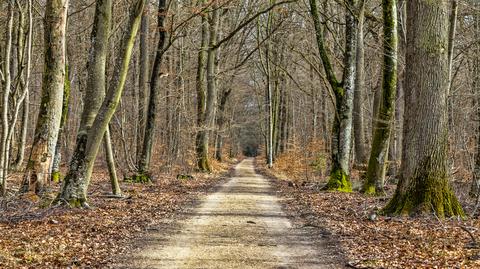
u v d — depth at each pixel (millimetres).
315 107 39406
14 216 11148
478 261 7457
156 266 7543
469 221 10969
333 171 19812
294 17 33750
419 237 9367
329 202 15641
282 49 38719
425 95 11594
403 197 11797
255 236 10133
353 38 19312
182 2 25219
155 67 21500
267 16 37781
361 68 21078
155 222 11664
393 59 17312
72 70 27984
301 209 14672
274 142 47469
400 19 20250
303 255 8398
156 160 31234
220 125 44188
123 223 11117
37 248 8242
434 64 11570
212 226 11297
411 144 11773
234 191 20906
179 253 8453
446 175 11648
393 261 7691
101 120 12680
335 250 8773
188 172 30281
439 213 11266
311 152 28719
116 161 26641
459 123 19906
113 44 26531
